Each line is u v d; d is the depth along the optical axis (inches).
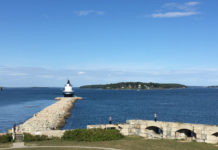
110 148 1127.6
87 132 1363.2
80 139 1321.4
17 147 1146.7
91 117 3312.0
